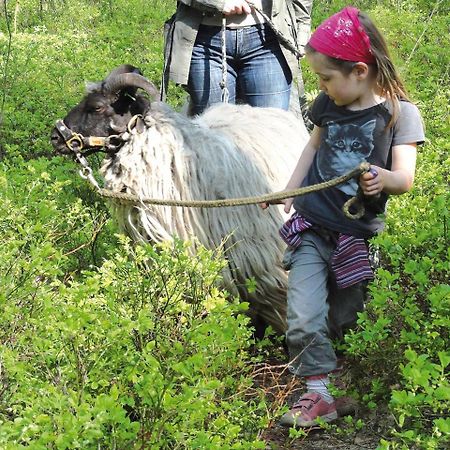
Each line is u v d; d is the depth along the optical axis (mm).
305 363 4262
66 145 5188
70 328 3311
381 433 4176
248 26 6129
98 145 5191
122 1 15594
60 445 2865
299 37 6484
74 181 6250
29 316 3730
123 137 5180
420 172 5281
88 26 14500
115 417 2969
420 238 4238
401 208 4789
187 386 3213
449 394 3062
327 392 4250
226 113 5523
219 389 3736
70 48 11812
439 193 4898
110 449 3137
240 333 3633
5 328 3670
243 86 6340
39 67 10562
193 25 6164
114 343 3414
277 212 5156
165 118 5191
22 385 3322
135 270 3816
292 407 4414
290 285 4336
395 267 4242
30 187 5047
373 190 4016
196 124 5328
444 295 3746
